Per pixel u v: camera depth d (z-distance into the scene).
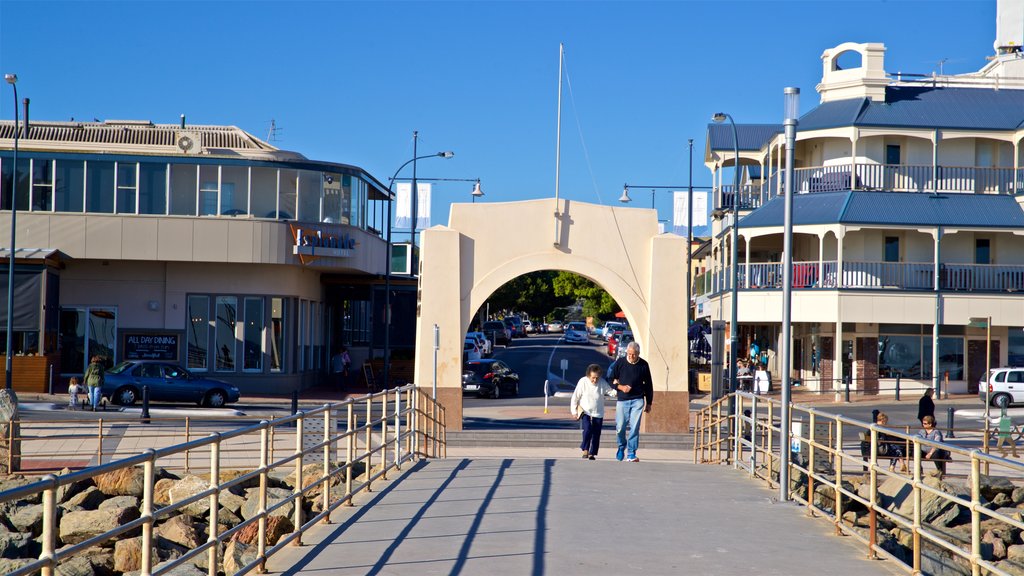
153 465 6.80
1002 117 46.56
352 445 12.34
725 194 56.00
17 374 36.53
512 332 98.94
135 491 18.03
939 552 12.41
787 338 12.77
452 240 24.95
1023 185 45.84
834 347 45.94
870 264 45.09
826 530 10.58
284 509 14.16
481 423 30.39
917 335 45.62
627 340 60.41
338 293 48.81
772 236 51.03
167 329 40.59
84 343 40.22
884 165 46.25
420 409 17.94
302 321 43.66
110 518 14.20
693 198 56.12
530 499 12.39
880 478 17.48
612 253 25.31
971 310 44.25
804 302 44.81
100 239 39.25
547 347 81.69
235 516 15.89
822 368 46.12
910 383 45.34
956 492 15.60
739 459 16.59
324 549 9.25
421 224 54.59
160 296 40.62
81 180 39.47
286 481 19.12
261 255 39.91
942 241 46.41
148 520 6.68
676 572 8.41
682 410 25.00
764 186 51.53
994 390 40.56
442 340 24.86
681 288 25.27
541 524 10.58
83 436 20.36
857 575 8.45
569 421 31.62
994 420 34.19
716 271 53.91
